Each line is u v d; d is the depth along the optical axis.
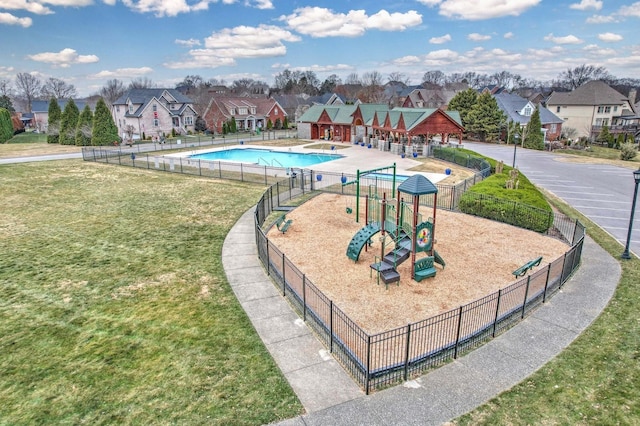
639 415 7.52
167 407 7.85
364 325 10.77
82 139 52.03
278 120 82.56
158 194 25.58
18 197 24.72
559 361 9.20
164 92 71.12
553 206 23.12
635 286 12.95
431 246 13.70
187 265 14.66
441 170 33.44
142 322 10.89
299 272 12.04
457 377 8.73
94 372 8.88
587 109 70.06
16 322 10.92
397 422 7.51
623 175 32.88
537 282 12.88
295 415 7.68
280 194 25.52
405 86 154.88
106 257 15.40
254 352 9.61
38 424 7.45
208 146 51.28
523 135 50.59
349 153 44.22
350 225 19.23
